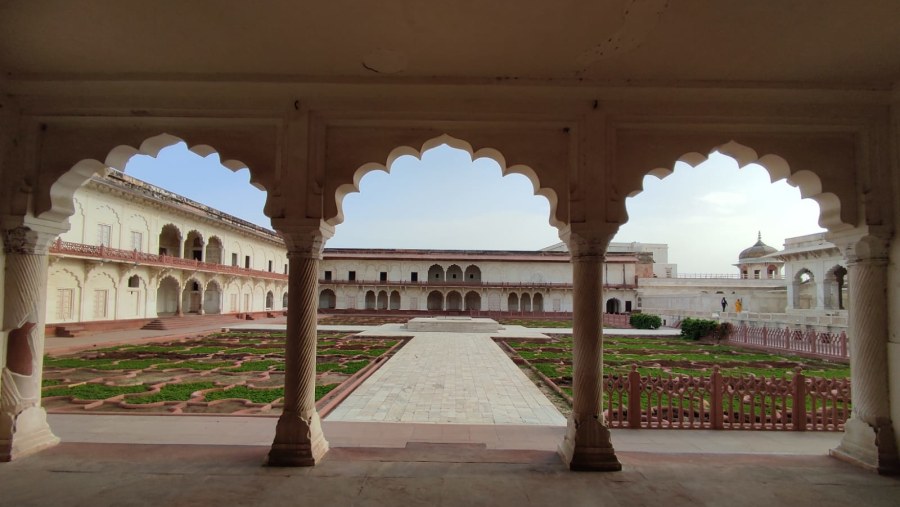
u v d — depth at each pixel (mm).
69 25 2920
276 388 7816
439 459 3771
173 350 13484
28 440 3730
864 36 2951
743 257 40344
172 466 3537
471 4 2662
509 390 7461
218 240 27906
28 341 3750
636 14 2754
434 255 42031
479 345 14773
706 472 3518
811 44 3055
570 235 3727
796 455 4004
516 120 3732
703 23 2832
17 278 3703
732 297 33594
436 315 37750
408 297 41438
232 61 3369
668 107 3689
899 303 3555
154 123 3807
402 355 12117
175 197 23812
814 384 5027
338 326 24328
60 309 17062
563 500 3012
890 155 3670
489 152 3959
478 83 3557
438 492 3115
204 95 3697
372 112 3723
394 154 4020
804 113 3680
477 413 5930
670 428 5004
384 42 3094
